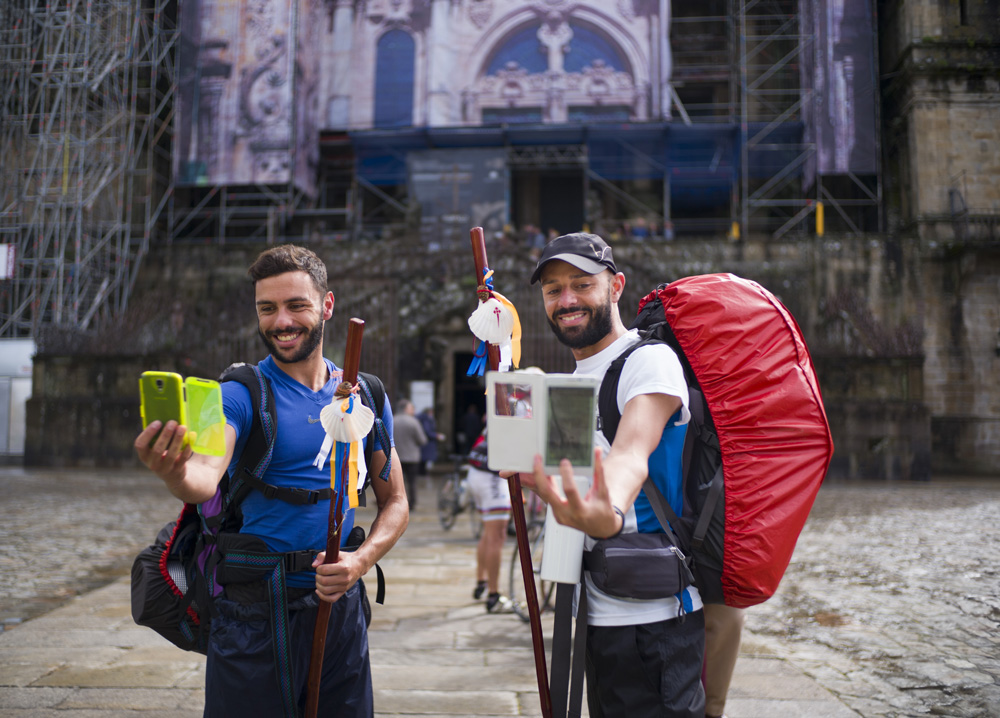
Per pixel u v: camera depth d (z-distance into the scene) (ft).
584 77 83.66
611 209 93.04
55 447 62.28
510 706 11.64
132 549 26.05
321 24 86.07
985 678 13.12
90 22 79.82
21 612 17.54
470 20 84.48
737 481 6.20
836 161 79.41
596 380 4.37
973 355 74.08
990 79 77.61
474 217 80.28
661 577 5.86
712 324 6.59
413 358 70.49
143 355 62.39
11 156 81.61
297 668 6.12
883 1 85.92
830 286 74.33
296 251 6.42
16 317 74.84
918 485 55.47
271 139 80.59
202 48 81.46
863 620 17.39
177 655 14.08
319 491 6.33
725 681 7.81
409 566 23.89
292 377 6.55
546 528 6.19
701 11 92.84
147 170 82.64
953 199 76.64
